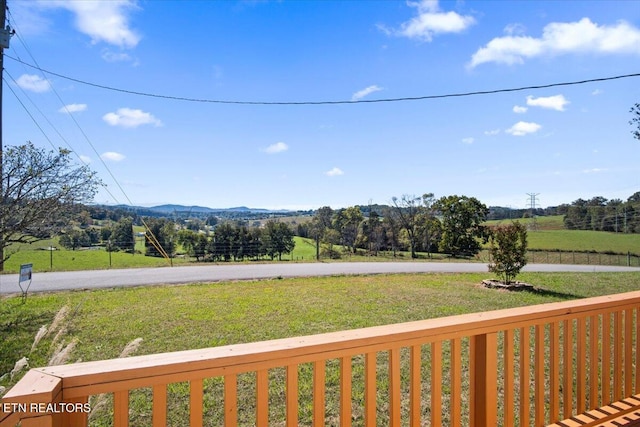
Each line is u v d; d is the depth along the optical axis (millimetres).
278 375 4707
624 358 2508
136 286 12383
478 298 10664
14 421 973
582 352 2246
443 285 13195
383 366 4988
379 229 38781
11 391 990
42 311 8609
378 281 14172
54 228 7992
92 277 14312
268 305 9297
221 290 11688
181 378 1216
